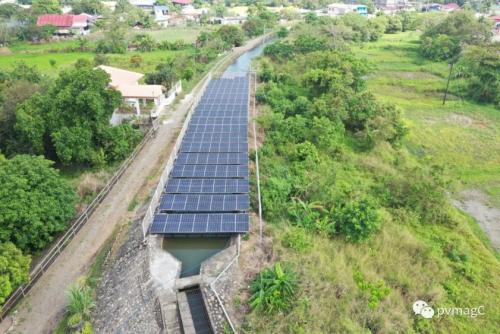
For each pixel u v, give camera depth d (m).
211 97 60.78
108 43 99.62
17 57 94.62
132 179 40.50
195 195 33.31
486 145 57.41
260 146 45.81
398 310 27.77
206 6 195.00
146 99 58.44
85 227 33.53
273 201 33.97
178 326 23.44
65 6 165.88
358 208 32.88
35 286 27.91
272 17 146.50
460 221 39.50
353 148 52.28
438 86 80.31
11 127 44.81
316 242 30.94
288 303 24.42
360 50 108.62
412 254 33.59
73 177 42.50
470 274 32.59
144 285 25.83
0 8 133.00
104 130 43.22
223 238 30.11
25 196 29.16
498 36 112.81
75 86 41.88
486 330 27.91
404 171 45.25
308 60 72.50
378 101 64.31
